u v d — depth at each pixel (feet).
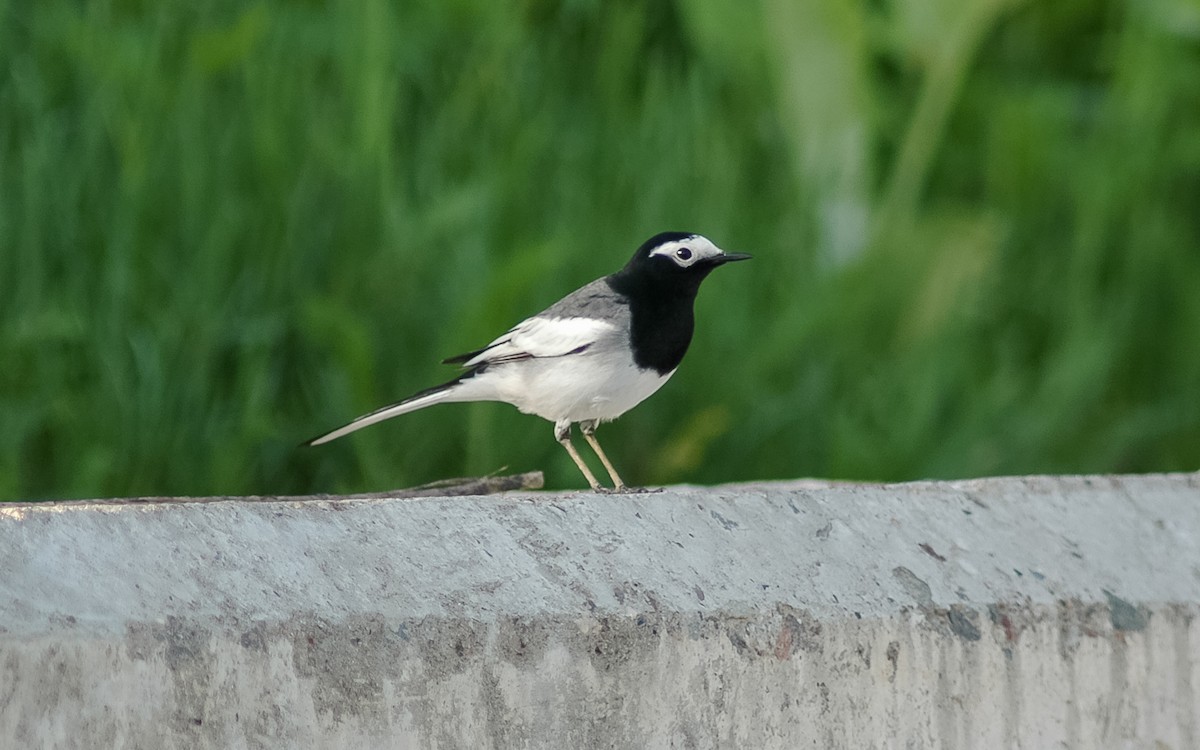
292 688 16.47
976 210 52.08
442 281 41.06
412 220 41.57
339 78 44.83
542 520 18.85
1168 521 21.12
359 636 16.78
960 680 18.86
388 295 40.65
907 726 18.67
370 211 41.34
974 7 50.44
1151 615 19.61
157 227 39.34
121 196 38.88
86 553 16.75
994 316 50.19
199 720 16.12
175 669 16.06
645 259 26.05
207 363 37.63
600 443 40.78
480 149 44.78
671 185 44.70
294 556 17.46
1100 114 56.39
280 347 39.50
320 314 36.99
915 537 19.98
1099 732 19.38
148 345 36.91
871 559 19.47
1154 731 19.57
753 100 51.98
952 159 56.08
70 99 42.68
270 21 44.21
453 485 23.94
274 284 39.63
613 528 18.95
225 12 44.19
